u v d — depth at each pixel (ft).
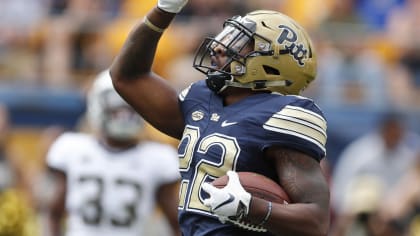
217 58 42.96
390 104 103.40
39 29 103.40
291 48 42.45
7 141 89.97
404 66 107.55
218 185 39.70
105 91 69.31
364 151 94.99
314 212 39.63
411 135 101.81
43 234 74.38
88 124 81.10
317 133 41.06
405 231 80.64
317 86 102.73
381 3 113.09
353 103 102.89
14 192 76.18
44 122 96.17
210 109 42.70
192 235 41.47
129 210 69.31
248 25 42.47
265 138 40.81
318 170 40.70
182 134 44.47
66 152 70.49
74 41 102.32
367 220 78.64
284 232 39.42
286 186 40.40
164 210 70.64
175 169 70.49
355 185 87.71
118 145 70.18
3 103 95.76
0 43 102.89
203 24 103.91
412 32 110.32
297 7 110.93
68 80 100.07
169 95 44.47
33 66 101.19
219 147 41.16
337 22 108.99
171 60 100.27
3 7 104.99
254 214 38.99
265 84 42.47
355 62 105.29
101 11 106.22
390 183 92.89
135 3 106.52
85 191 69.26
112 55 101.71
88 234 69.00
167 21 43.86
